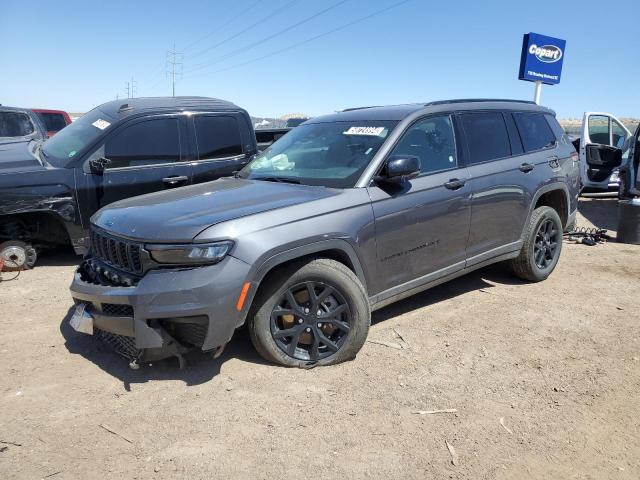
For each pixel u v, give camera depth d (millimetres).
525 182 5285
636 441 3006
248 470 2740
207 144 6938
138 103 6816
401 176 3961
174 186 6641
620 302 5148
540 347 4160
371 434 3041
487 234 4953
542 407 3334
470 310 4914
